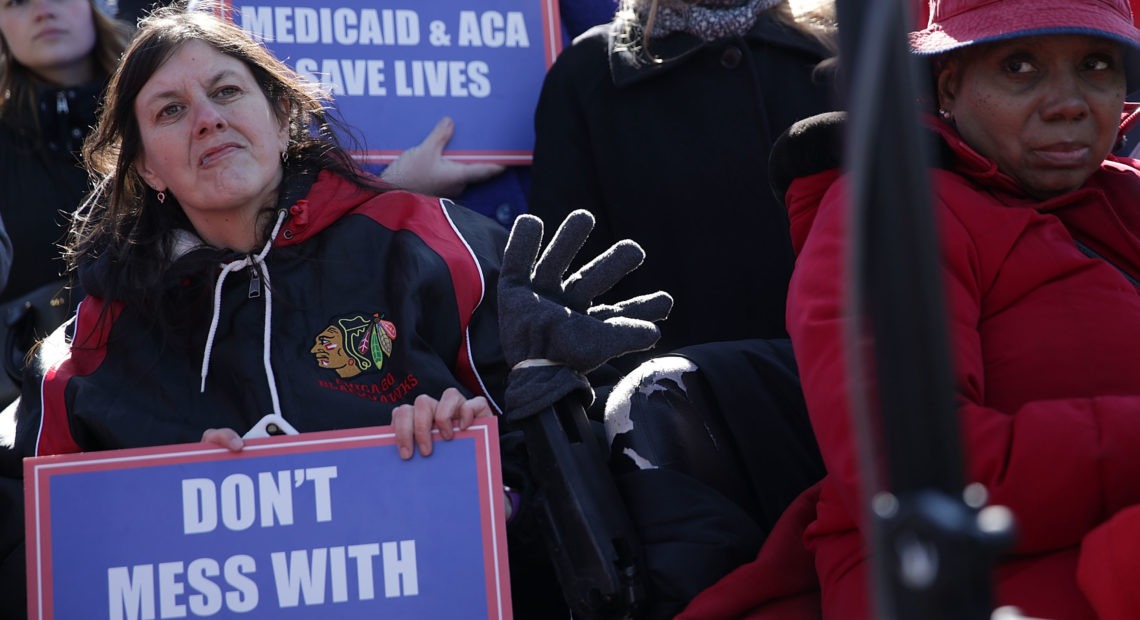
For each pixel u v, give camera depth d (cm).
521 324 262
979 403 213
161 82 292
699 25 352
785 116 353
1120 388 214
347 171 313
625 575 253
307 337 290
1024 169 238
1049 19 229
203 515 248
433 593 248
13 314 363
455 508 252
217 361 288
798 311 222
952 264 222
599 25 388
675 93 354
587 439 262
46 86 375
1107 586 180
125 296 294
